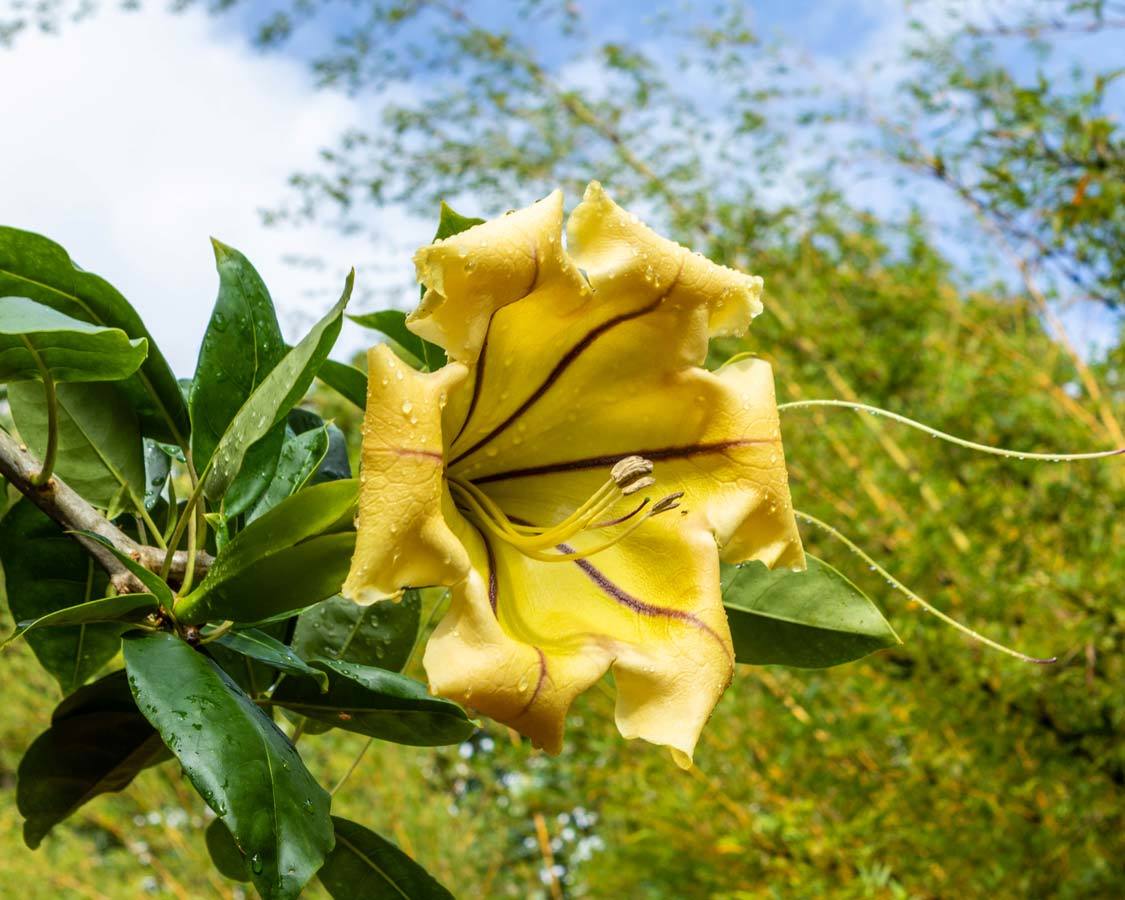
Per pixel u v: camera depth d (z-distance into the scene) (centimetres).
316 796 43
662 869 160
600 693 149
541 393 48
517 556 47
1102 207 127
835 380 145
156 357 52
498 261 43
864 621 54
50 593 58
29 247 48
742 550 49
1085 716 118
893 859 129
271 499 54
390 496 41
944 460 134
